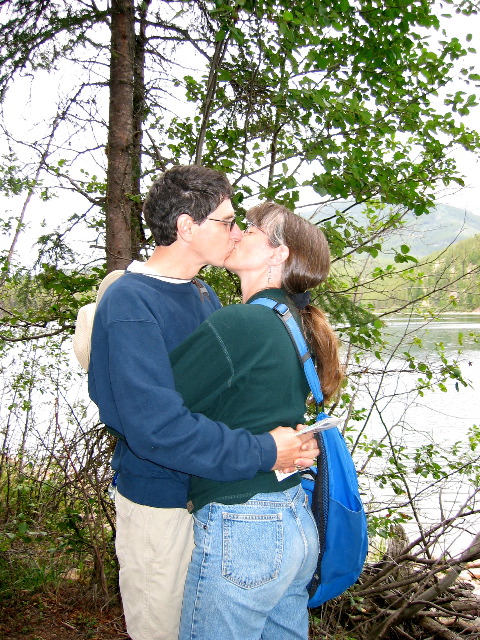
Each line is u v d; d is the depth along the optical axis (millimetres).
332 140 2861
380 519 3477
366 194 3279
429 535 3148
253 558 1224
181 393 1284
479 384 7730
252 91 3068
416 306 3693
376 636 3240
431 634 3332
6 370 4379
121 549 1423
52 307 3604
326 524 1393
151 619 1371
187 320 1489
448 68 3418
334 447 1449
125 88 3463
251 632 1243
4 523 3705
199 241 1474
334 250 3152
